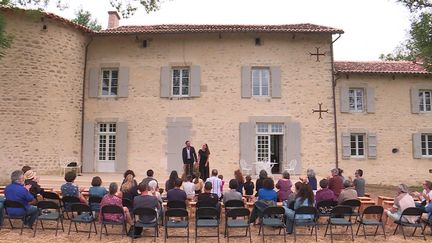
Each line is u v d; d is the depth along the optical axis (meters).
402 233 7.50
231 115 14.02
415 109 15.06
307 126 14.03
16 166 12.31
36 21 12.82
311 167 13.86
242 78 14.11
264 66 14.24
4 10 12.22
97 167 14.28
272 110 14.05
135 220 6.89
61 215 7.32
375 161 14.77
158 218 7.31
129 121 14.21
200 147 13.91
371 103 14.90
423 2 12.38
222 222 8.25
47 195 7.87
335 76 14.78
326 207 7.40
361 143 15.05
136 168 13.99
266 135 14.15
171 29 13.89
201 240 6.94
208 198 7.27
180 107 14.14
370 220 7.34
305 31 13.73
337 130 14.72
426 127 15.11
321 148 13.95
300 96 14.12
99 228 7.63
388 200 8.99
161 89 14.21
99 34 14.20
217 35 14.27
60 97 13.23
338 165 14.50
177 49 14.38
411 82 15.20
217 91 14.12
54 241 6.59
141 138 14.11
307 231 7.66
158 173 13.92
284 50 14.27
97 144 14.33
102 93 14.73
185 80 14.55
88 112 14.34
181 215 6.67
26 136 12.51
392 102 15.05
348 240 7.00
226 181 13.22
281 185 8.70
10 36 11.33
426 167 14.94
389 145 14.88
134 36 14.43
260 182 8.83
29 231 7.16
